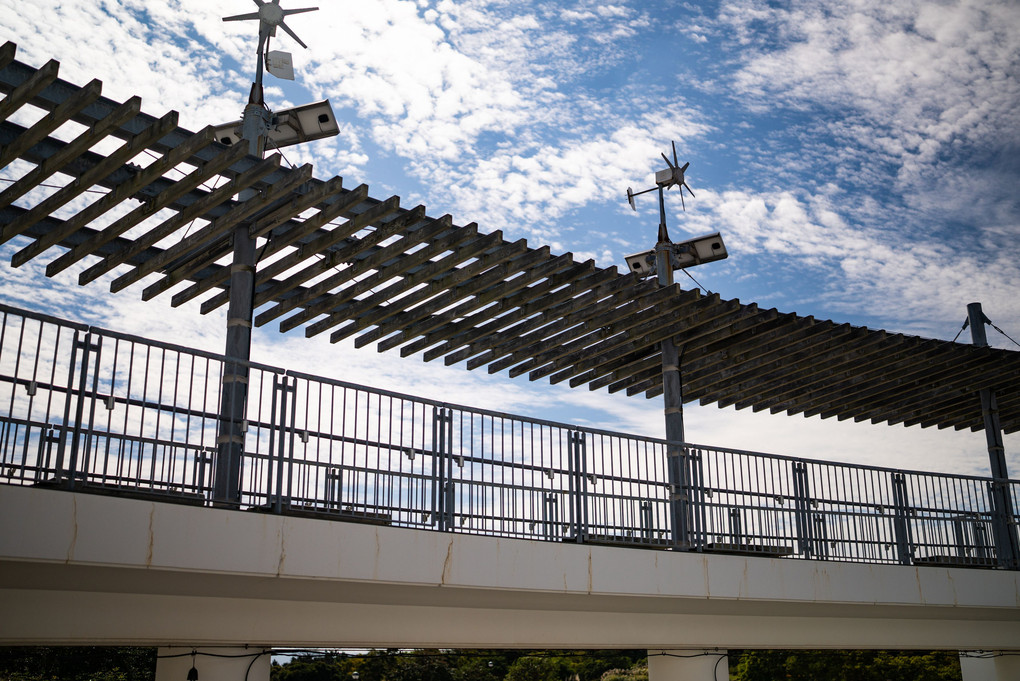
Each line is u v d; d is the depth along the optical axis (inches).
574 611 442.0
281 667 1192.2
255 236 389.1
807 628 506.3
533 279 425.7
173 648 345.4
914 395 606.5
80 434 290.5
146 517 287.9
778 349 518.6
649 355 537.6
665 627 467.2
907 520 514.6
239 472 340.5
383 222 377.7
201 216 370.6
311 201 353.1
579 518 414.0
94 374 296.4
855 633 518.9
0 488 260.2
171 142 335.6
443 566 354.0
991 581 513.7
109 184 338.0
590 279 441.1
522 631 423.8
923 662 1166.3
